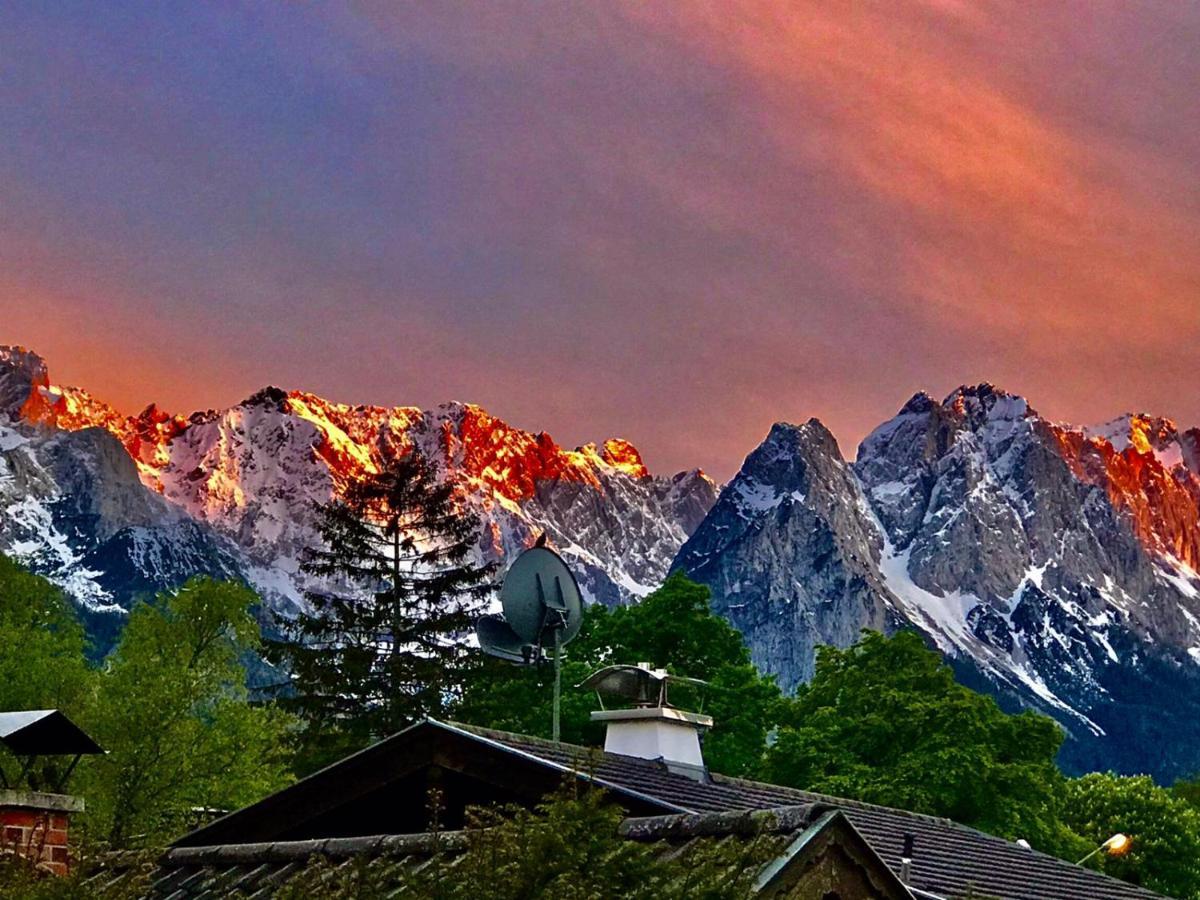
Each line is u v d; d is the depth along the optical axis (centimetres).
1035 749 7212
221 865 1834
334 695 7381
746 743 7256
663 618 7412
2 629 5709
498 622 3200
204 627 6347
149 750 5028
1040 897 2550
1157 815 9206
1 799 1712
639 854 1312
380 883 1491
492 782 2042
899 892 1548
